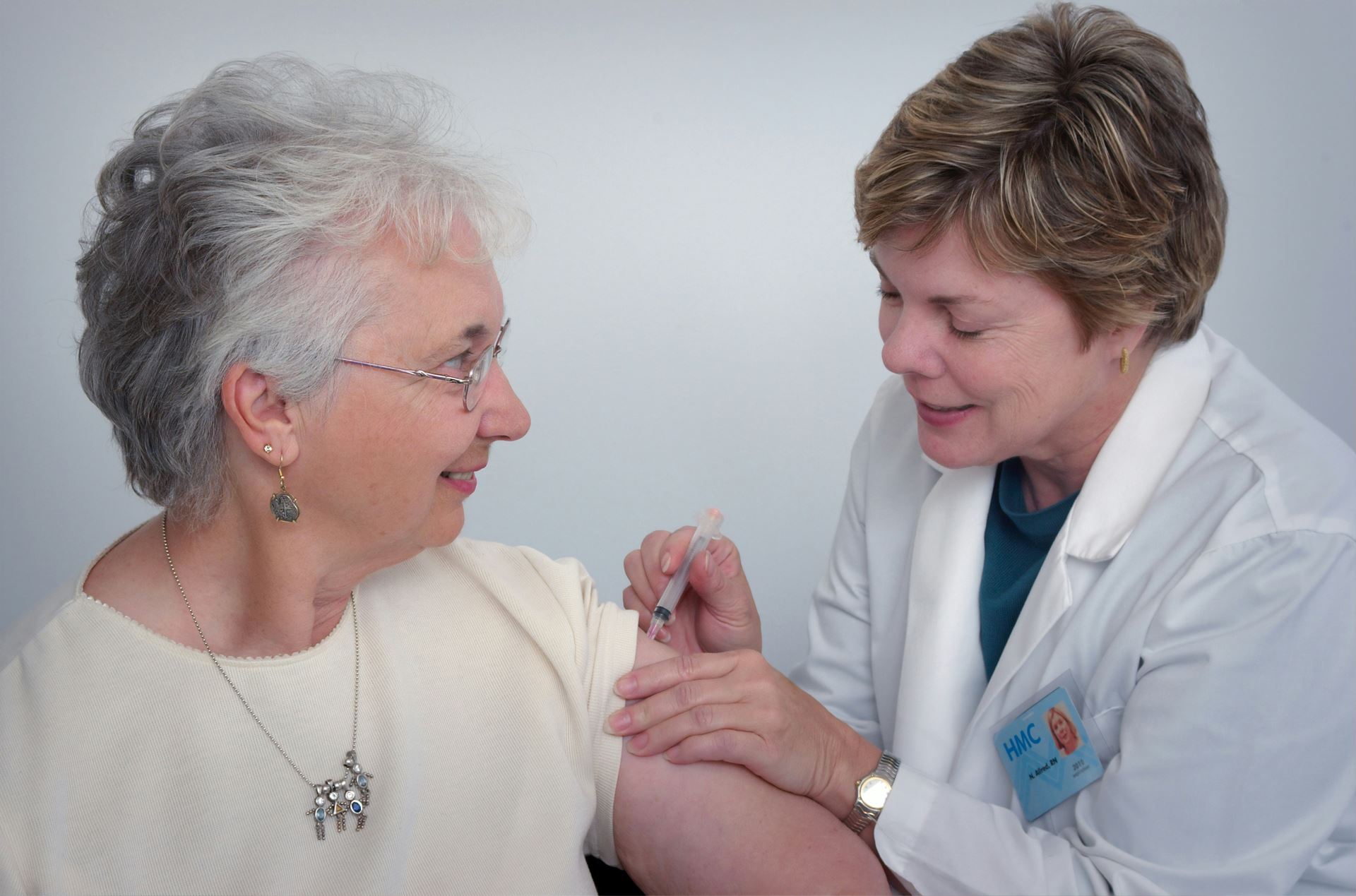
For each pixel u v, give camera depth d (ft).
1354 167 8.07
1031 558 4.74
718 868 4.03
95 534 8.23
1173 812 3.67
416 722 3.85
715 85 8.29
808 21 8.25
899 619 5.21
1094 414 4.33
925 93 3.79
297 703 3.66
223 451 3.38
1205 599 3.77
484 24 8.16
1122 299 3.72
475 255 3.40
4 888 3.16
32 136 7.86
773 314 8.52
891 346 3.98
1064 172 3.49
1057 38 3.67
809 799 4.17
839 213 8.43
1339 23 7.93
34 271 7.99
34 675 3.41
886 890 4.00
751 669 4.19
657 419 8.59
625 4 8.19
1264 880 3.59
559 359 8.50
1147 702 3.81
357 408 3.26
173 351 3.24
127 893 3.34
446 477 3.67
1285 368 8.39
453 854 3.81
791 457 8.59
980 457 4.20
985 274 3.70
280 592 3.53
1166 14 7.89
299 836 3.59
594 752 4.14
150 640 3.51
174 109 3.39
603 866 4.33
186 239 3.11
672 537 4.92
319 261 3.15
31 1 7.68
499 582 4.23
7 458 8.10
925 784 4.11
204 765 3.50
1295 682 3.61
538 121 8.29
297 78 3.48
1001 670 4.38
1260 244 8.20
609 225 8.42
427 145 3.45
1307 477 3.84
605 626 4.35
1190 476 4.15
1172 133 3.63
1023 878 3.78
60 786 3.31
